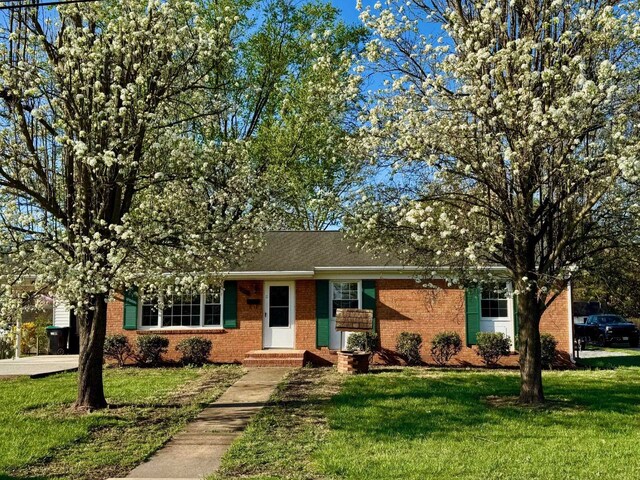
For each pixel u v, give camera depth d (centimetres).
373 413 949
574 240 946
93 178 961
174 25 998
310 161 2342
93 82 952
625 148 794
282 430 859
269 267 1645
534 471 645
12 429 855
